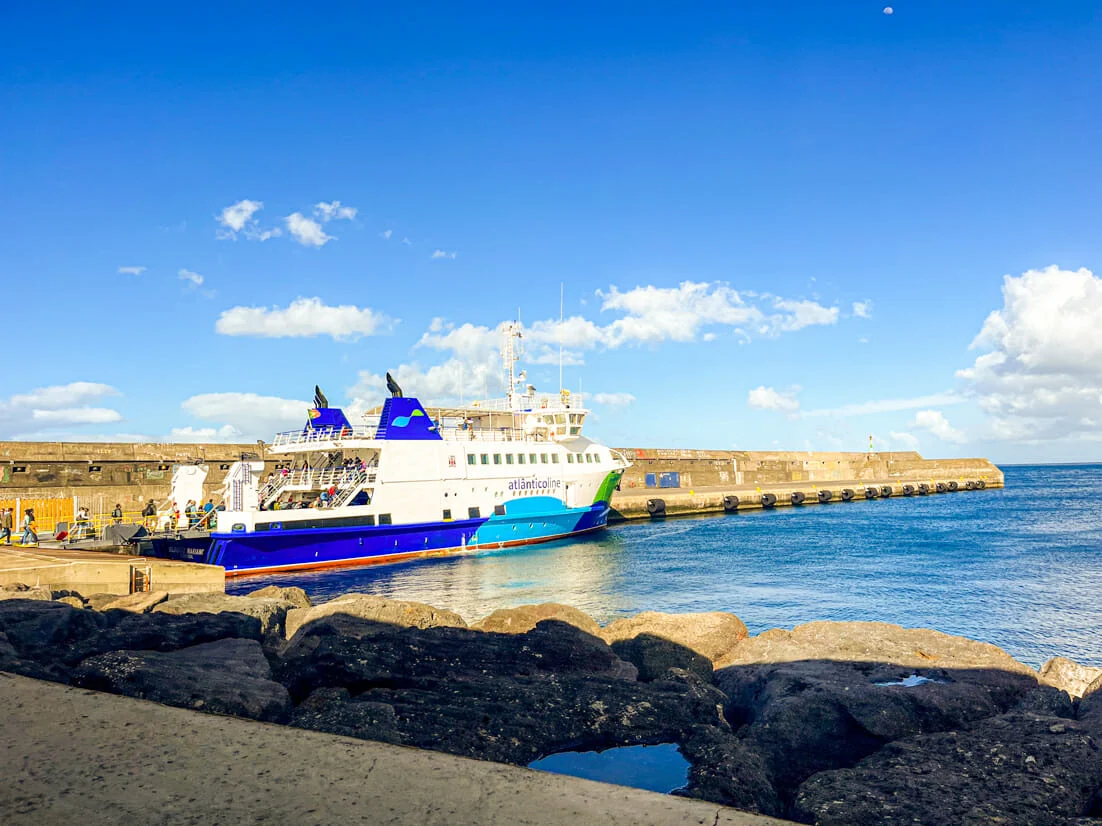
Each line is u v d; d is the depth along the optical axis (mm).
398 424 39531
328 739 4727
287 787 3873
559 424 48750
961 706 10625
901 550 42562
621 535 51812
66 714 5184
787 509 79438
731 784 7832
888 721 10234
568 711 9734
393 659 12164
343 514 36938
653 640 14820
